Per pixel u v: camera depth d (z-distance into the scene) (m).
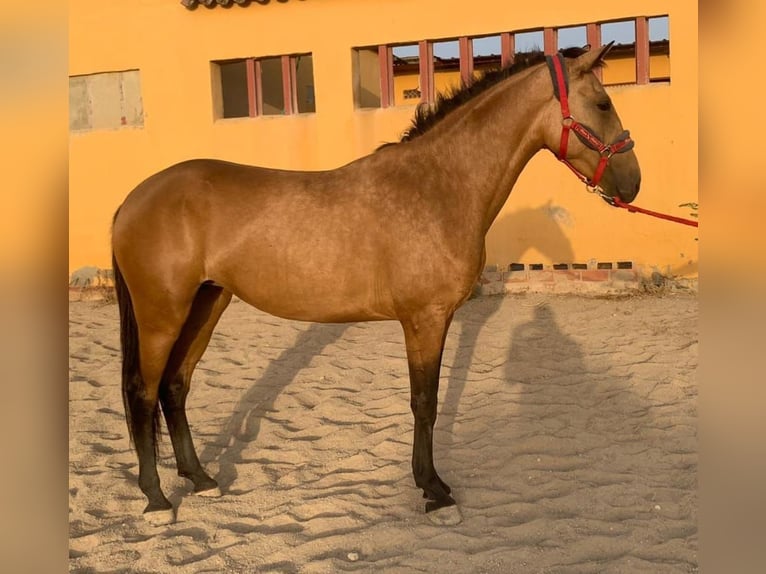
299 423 4.80
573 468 3.91
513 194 7.94
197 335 3.90
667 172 7.46
